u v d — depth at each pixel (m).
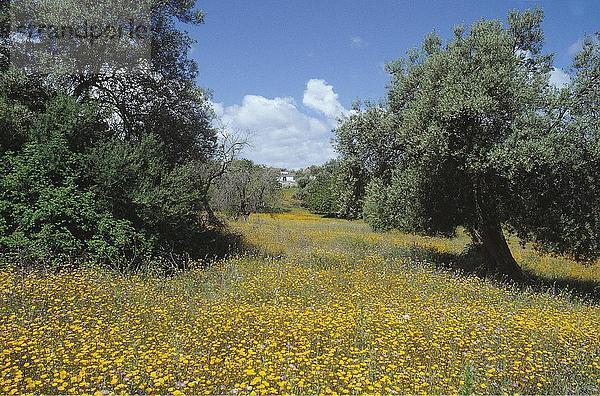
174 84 17.80
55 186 13.42
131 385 5.54
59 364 5.90
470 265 16.38
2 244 12.25
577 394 5.98
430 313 8.63
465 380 5.71
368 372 5.93
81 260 12.62
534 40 16.50
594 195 13.27
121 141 15.20
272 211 54.12
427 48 16.88
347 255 15.67
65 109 13.91
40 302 8.51
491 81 13.17
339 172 18.55
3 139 13.58
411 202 15.22
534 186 13.29
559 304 11.05
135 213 14.16
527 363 6.50
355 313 8.32
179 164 17.16
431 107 13.76
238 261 14.34
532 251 23.03
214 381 5.62
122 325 7.48
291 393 5.40
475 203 14.49
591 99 13.49
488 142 13.16
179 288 10.58
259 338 7.11
